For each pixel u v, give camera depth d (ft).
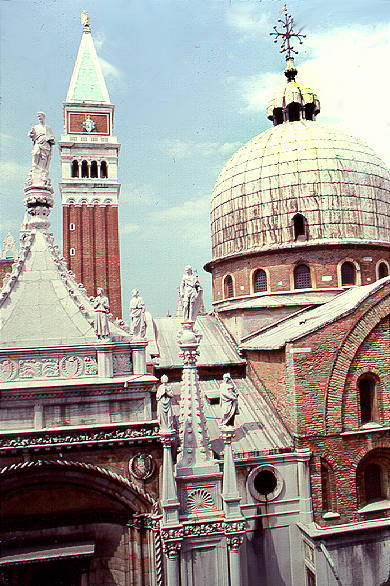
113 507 64.90
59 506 64.13
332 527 67.72
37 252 68.44
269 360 81.10
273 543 68.74
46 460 60.23
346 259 105.19
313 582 66.74
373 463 75.61
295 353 70.13
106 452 62.39
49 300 66.03
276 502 69.05
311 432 69.87
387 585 68.44
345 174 107.04
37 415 60.70
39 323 64.39
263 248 107.45
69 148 224.74
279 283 106.63
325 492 71.41
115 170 227.81
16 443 58.85
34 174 71.20
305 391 70.08
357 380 73.00
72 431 60.70
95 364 63.93
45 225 70.85
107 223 225.56
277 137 115.55
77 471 61.98
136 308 67.00
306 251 105.29
